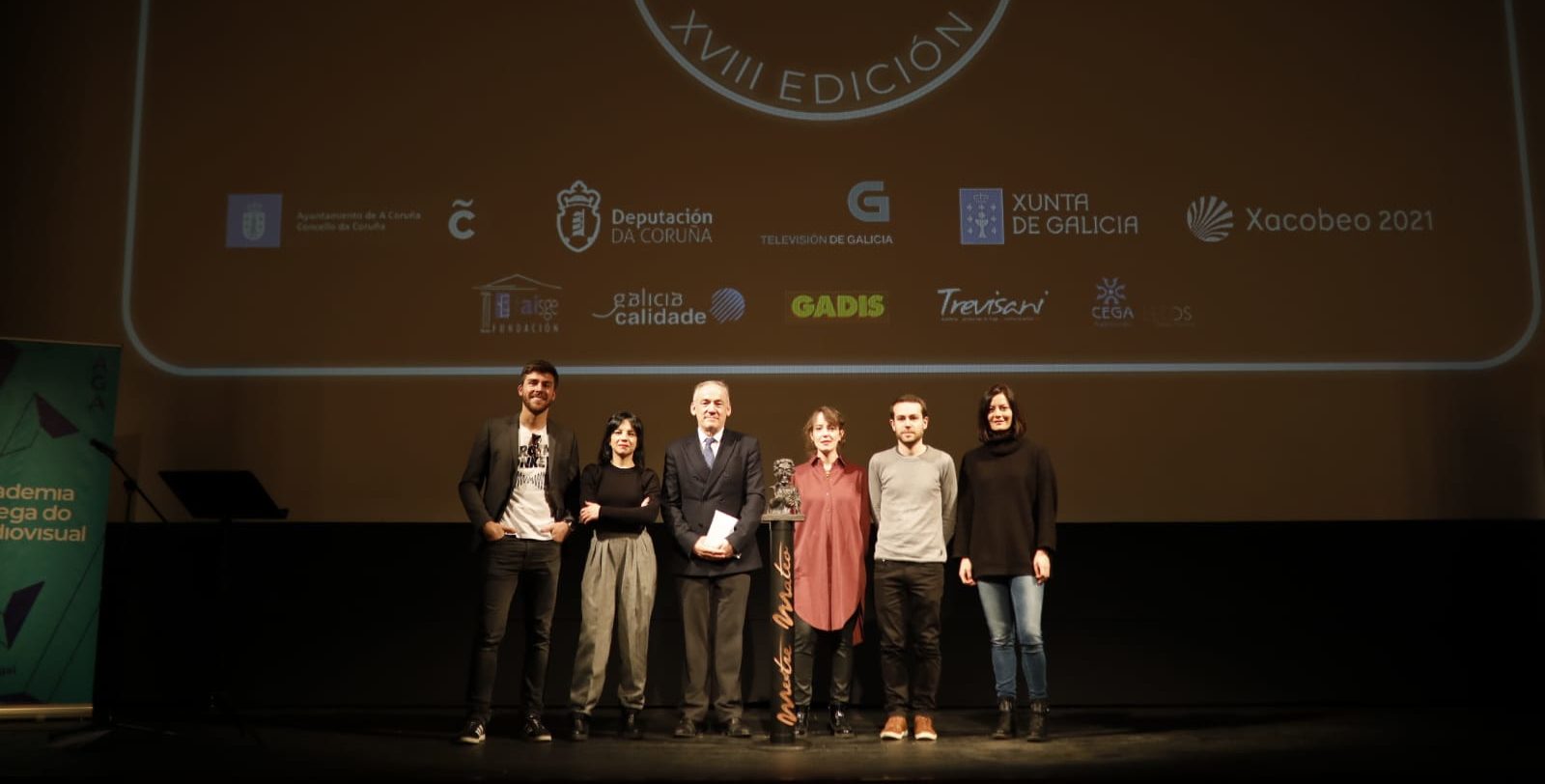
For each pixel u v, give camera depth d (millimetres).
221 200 4555
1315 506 4473
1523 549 4496
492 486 3674
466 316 4531
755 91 4691
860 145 4664
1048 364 4543
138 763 3238
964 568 3824
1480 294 4586
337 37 4672
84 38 4598
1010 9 4738
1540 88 4688
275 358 4480
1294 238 4617
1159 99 4695
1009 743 3607
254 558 4445
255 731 3797
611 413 4492
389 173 4602
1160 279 4594
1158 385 4531
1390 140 4676
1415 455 4492
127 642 4379
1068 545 4531
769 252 4594
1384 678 4488
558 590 4520
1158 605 4500
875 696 4516
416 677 4426
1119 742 3617
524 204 4602
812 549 3984
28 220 4488
